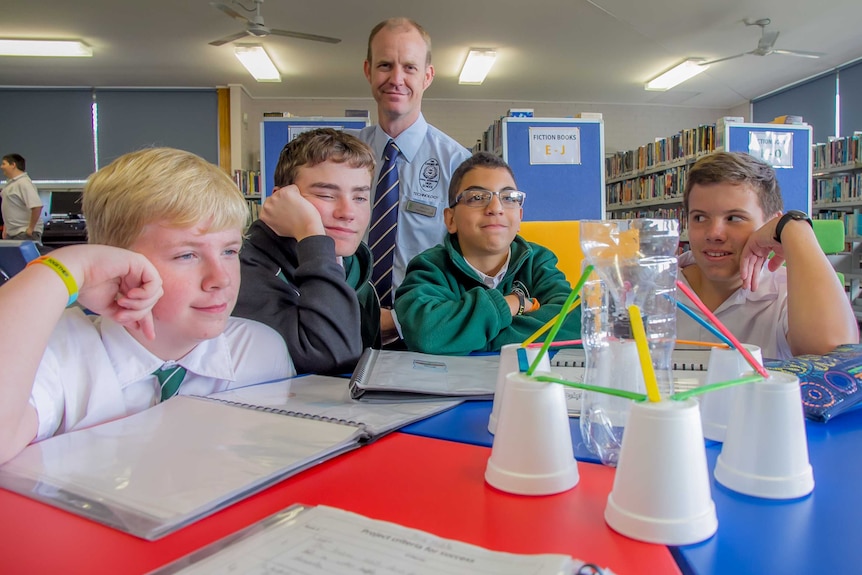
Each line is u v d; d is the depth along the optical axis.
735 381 0.45
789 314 1.02
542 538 0.39
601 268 0.50
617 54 6.44
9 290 0.59
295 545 0.36
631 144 8.66
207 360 0.85
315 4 5.11
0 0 4.93
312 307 1.03
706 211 1.26
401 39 2.16
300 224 1.12
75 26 5.47
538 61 6.66
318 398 0.77
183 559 0.34
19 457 0.54
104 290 0.67
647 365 0.40
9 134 7.18
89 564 0.36
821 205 6.05
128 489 0.45
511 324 1.27
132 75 6.89
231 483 0.46
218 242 0.77
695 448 0.39
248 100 7.78
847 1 5.14
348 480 0.50
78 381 0.70
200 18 5.33
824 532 0.40
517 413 0.47
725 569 0.35
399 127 2.28
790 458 0.45
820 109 7.20
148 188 0.72
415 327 1.18
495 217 1.43
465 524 0.41
